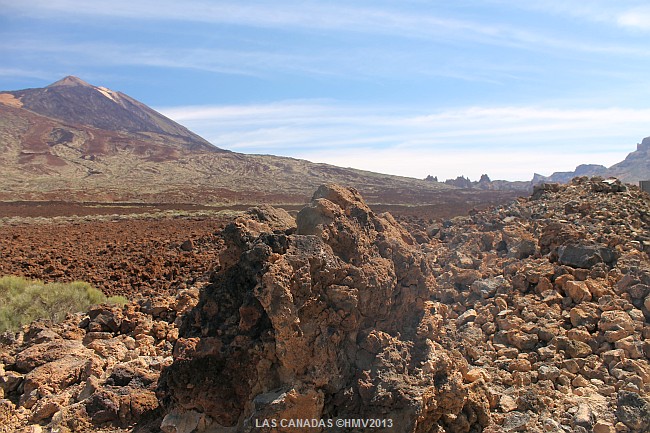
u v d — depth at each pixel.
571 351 7.45
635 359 7.23
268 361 5.21
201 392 5.31
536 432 5.73
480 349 7.74
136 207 51.53
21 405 6.77
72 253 20.41
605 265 9.67
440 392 5.53
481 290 9.78
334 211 6.02
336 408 5.23
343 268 5.60
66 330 9.33
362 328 5.65
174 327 9.48
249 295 5.38
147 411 6.17
